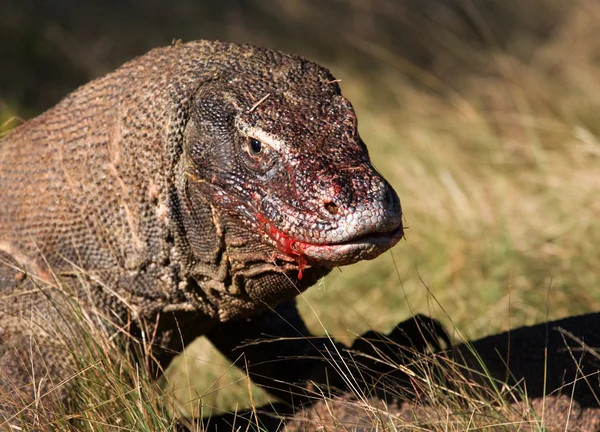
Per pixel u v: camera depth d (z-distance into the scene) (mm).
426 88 24500
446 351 11016
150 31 28391
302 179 8820
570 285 14453
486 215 17047
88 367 9797
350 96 23094
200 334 10930
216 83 9727
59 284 10281
